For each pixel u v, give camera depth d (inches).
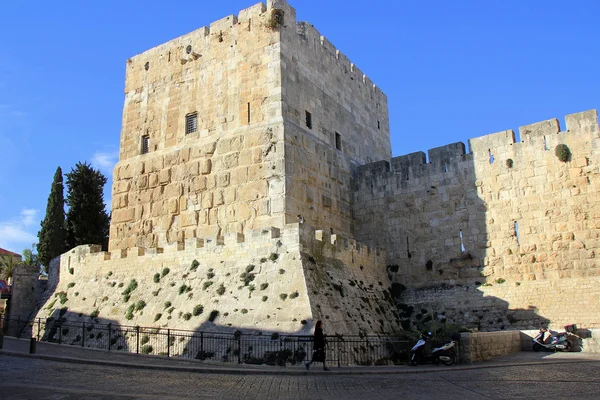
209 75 1417.3
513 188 1282.0
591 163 1190.9
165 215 1375.5
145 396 540.1
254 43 1360.7
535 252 1221.7
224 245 1098.1
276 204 1208.8
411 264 1380.4
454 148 1386.6
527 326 1179.3
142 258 1219.2
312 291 946.1
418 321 1277.1
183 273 1125.1
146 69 1549.0
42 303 1371.8
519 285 1221.1
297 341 828.0
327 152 1424.7
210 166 1332.4
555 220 1211.9
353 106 1654.8
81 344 1117.1
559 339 1035.9
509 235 1263.5
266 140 1262.3
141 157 1477.6
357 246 1245.7
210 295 1036.5
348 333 953.5
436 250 1355.8
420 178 1422.2
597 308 1116.5
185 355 959.0
